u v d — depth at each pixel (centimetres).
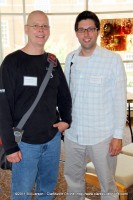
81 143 190
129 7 524
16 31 530
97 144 187
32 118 163
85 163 204
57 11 533
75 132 192
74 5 532
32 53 163
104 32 533
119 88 178
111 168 194
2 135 156
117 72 177
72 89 191
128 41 534
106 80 179
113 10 528
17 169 169
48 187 192
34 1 524
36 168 175
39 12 162
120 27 529
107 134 185
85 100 184
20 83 158
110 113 185
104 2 526
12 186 175
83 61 183
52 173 187
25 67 159
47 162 180
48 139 172
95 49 182
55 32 540
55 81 172
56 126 177
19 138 160
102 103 181
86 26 174
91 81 180
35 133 165
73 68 189
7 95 155
